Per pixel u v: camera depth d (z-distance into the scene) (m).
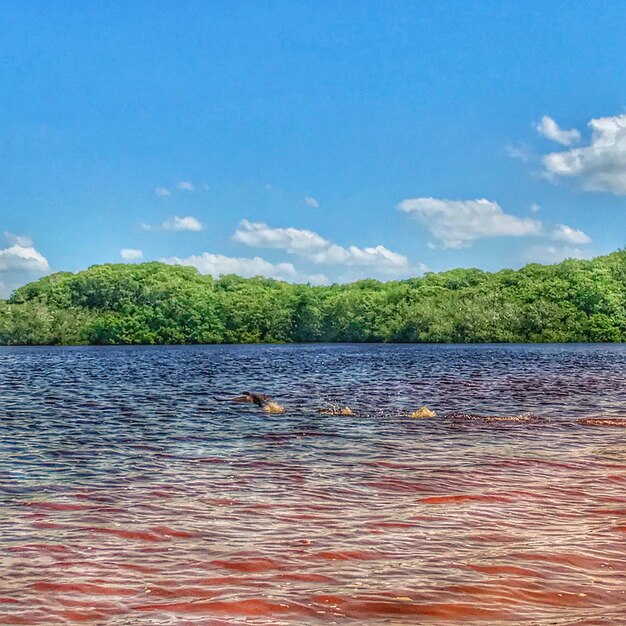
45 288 176.00
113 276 179.75
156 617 9.78
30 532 13.66
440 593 10.62
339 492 17.03
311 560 12.09
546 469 19.72
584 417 31.03
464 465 20.33
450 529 13.90
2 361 88.62
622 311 160.62
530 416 31.30
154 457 21.72
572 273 176.12
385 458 21.48
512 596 10.50
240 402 38.22
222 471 19.58
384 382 52.56
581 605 10.18
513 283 182.88
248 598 10.43
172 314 173.12
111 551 12.55
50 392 44.84
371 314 174.00
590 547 12.73
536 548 12.68
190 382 53.62
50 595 10.53
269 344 172.38
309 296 180.00
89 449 23.06
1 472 19.41
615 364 74.12
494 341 160.62
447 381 52.78
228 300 180.38
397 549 12.66
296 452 22.58
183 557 12.23
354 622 9.64
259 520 14.55
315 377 58.59
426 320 165.88
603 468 19.80
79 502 16.03
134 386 49.69
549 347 132.62
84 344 166.50
